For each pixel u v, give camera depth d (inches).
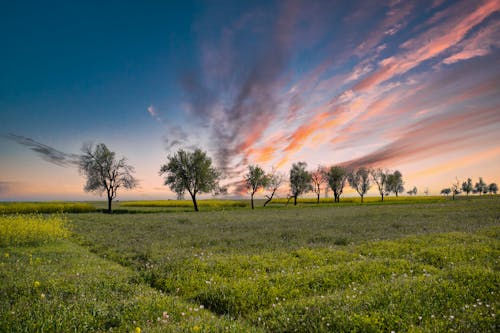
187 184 2425.0
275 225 1085.8
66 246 674.8
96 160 2283.5
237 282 334.6
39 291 305.1
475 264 427.8
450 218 1222.3
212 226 1069.1
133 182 2379.4
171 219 1413.6
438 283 310.5
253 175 2987.2
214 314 267.3
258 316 255.1
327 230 903.1
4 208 1919.3
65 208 2126.0
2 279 356.2
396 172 4739.2
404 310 246.2
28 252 581.9
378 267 398.9
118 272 418.9
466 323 221.9
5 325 215.5
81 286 321.7
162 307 260.5
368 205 2765.7
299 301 273.1
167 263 433.7
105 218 1483.8
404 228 933.2
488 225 931.3
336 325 219.9
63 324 221.5
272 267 421.4
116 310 252.5
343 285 330.6
